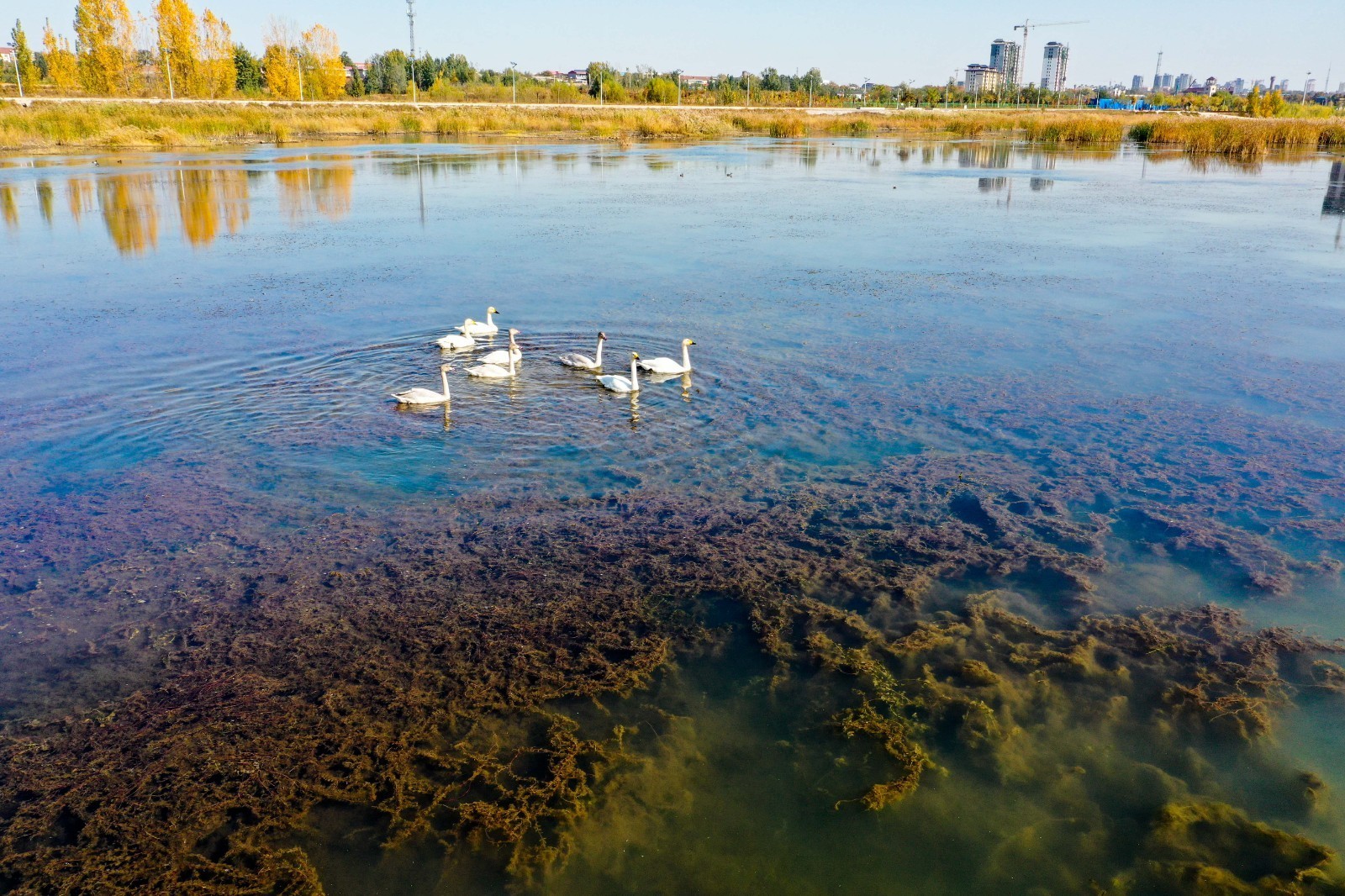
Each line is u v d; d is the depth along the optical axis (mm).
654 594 11109
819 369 18984
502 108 101750
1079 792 8195
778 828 7793
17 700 9203
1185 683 9555
